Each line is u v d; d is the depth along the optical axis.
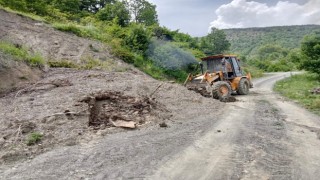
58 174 5.06
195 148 6.55
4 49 12.05
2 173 5.13
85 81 11.76
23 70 11.56
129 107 9.51
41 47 15.77
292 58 34.03
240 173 5.16
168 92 12.67
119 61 18.16
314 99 14.84
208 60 17.58
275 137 7.51
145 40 22.88
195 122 9.28
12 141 6.48
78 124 7.84
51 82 11.03
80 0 39.69
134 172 5.18
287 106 13.02
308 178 4.95
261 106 13.02
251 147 6.64
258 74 45.31
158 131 8.05
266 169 5.34
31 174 5.07
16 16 18.62
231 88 15.73
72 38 18.78
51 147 6.54
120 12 32.78
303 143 7.00
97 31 22.11
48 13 23.67
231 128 8.48
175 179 4.92
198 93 14.55
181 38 35.31
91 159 5.79
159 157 5.94
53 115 7.88
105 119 8.63
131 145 6.70
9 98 9.10
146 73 19.12
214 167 5.44
